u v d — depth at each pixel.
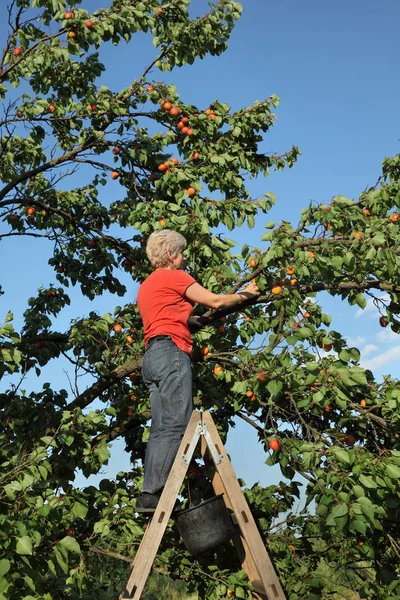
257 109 8.16
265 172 8.27
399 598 5.91
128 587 3.28
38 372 7.73
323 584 6.29
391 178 6.39
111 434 7.12
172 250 4.00
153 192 7.86
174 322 3.76
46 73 7.56
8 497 4.26
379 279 5.54
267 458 5.39
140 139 7.64
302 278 5.37
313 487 5.20
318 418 6.26
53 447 5.82
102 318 6.71
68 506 4.98
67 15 6.92
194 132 7.59
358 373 4.96
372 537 6.13
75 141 8.97
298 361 5.32
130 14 7.24
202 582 6.17
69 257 9.30
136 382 7.42
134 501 5.79
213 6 7.89
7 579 3.90
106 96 7.78
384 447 6.25
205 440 3.54
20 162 8.56
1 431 6.43
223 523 3.76
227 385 6.90
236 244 6.20
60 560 3.97
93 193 9.22
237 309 5.75
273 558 6.41
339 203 5.31
